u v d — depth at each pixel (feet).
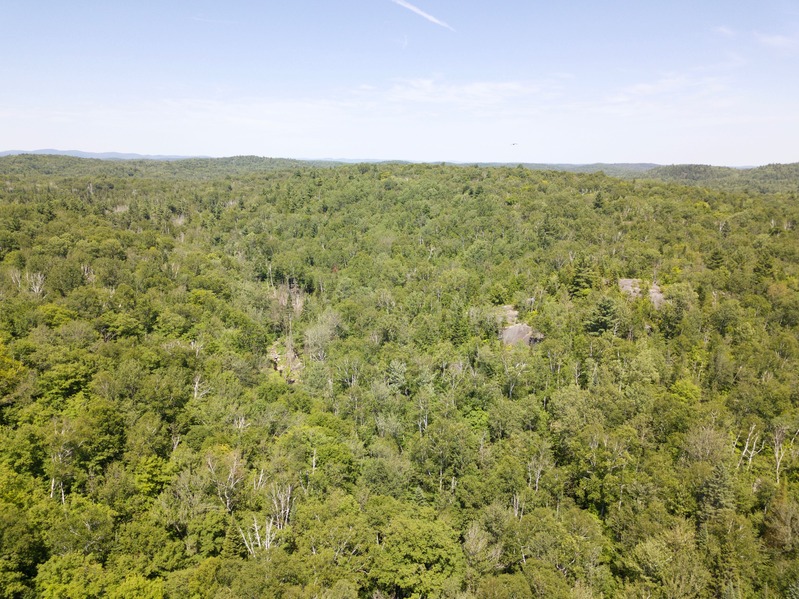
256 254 563.48
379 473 215.72
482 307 396.98
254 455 213.46
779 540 182.29
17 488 158.92
